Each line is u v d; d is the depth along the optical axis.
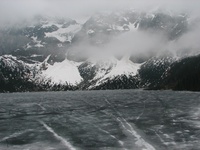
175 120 104.06
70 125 101.62
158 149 69.25
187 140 76.44
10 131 94.19
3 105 192.12
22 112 145.25
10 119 120.25
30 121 113.44
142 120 106.56
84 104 180.75
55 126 100.69
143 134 84.12
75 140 79.81
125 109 142.25
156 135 82.44
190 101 170.75
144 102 177.00
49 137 84.25
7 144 77.88
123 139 79.06
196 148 69.44
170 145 72.19
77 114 129.75
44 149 72.44
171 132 85.62
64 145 75.31
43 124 105.50
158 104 159.88
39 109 158.00
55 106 172.88
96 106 163.25
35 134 88.75
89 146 73.62
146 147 71.06
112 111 136.12
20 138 84.06
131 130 89.88
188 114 116.88
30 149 72.88
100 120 110.00
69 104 185.00
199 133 83.69
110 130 90.88
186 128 90.44
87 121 108.75
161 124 97.75
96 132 88.75
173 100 181.62
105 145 74.00
